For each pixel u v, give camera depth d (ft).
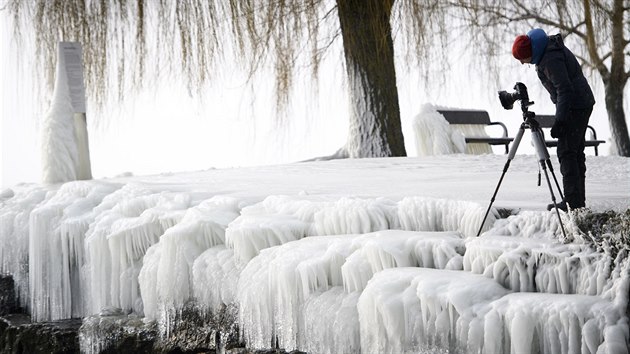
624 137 78.54
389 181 37.29
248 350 26.16
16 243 38.32
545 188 31.60
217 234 29.68
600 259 20.22
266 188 35.96
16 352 35.42
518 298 20.03
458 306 20.49
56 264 36.01
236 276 27.43
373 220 26.25
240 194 33.60
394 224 26.32
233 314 27.40
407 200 26.27
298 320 24.79
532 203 26.05
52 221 36.32
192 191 35.63
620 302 18.86
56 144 43.01
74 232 35.04
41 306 36.37
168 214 31.55
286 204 29.30
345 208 26.61
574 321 18.86
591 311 18.85
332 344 23.71
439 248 23.13
